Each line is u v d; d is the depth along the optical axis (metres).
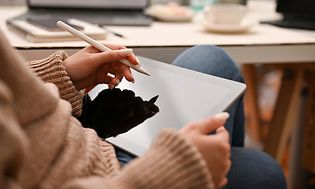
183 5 1.60
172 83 0.65
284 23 1.17
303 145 1.23
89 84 0.72
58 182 0.40
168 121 0.57
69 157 0.42
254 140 1.53
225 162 0.45
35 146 0.39
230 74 0.73
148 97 0.65
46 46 0.79
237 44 0.89
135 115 0.62
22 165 0.34
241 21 1.11
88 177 0.43
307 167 1.23
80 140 0.47
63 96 0.67
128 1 1.29
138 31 1.02
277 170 0.72
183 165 0.40
